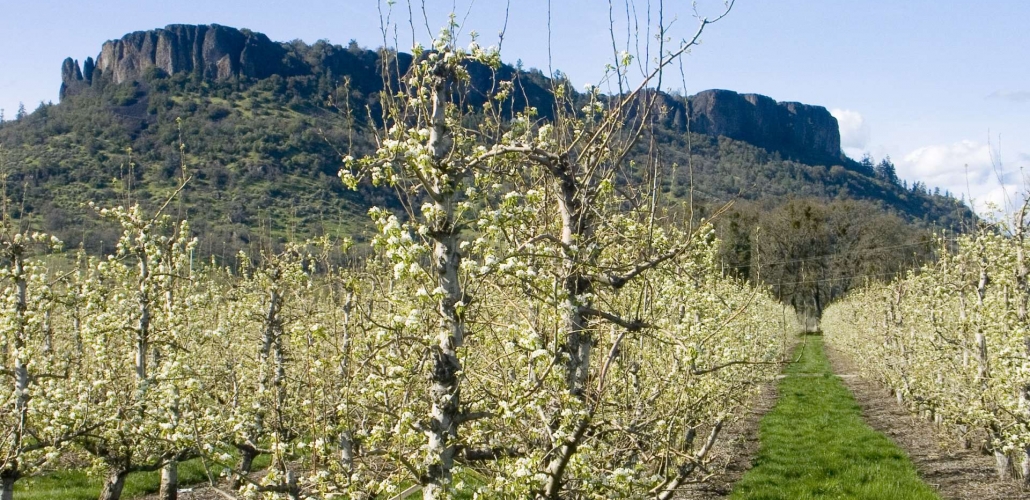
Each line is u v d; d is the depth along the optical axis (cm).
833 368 4028
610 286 836
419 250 589
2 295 1151
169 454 1158
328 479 651
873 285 3428
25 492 1519
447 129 711
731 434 1966
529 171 882
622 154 734
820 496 1478
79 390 1190
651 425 768
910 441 2028
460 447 659
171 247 1237
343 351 669
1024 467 1500
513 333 697
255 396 1250
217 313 1650
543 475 652
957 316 1984
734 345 1401
